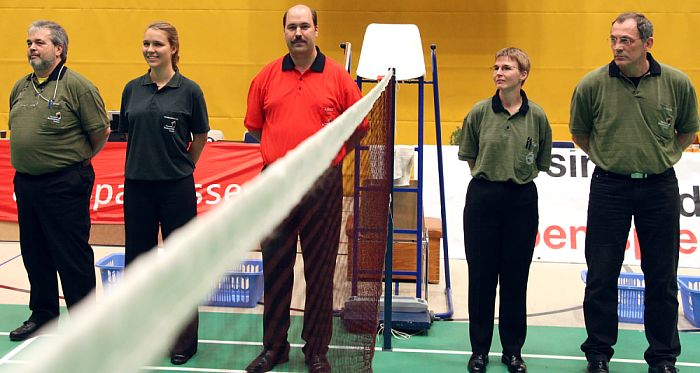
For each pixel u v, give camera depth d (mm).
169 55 3949
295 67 3652
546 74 9742
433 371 3990
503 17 9672
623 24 3553
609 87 3709
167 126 3906
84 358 392
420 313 4758
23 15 9977
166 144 3924
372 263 3176
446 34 9750
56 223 3988
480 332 3957
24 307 4984
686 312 4949
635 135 3656
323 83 3629
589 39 9641
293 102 3600
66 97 3908
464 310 5207
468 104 9836
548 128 3885
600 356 3895
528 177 3795
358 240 3125
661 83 3639
